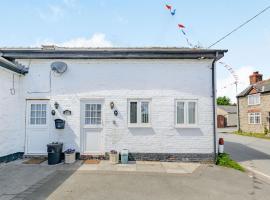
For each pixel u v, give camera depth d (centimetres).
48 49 1026
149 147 1015
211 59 1033
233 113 5469
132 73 1035
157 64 1038
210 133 1020
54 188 646
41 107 1036
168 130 1020
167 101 1028
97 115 1036
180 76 1036
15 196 582
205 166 945
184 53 1012
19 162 943
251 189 682
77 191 627
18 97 1024
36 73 1035
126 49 1065
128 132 1018
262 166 1041
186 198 598
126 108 1024
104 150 1016
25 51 1009
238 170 897
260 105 3155
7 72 944
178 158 1011
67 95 1029
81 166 893
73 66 1036
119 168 875
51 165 902
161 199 588
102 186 671
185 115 1030
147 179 747
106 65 1038
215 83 1033
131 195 609
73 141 1016
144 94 1029
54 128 1020
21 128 1024
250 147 1703
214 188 682
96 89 1030
